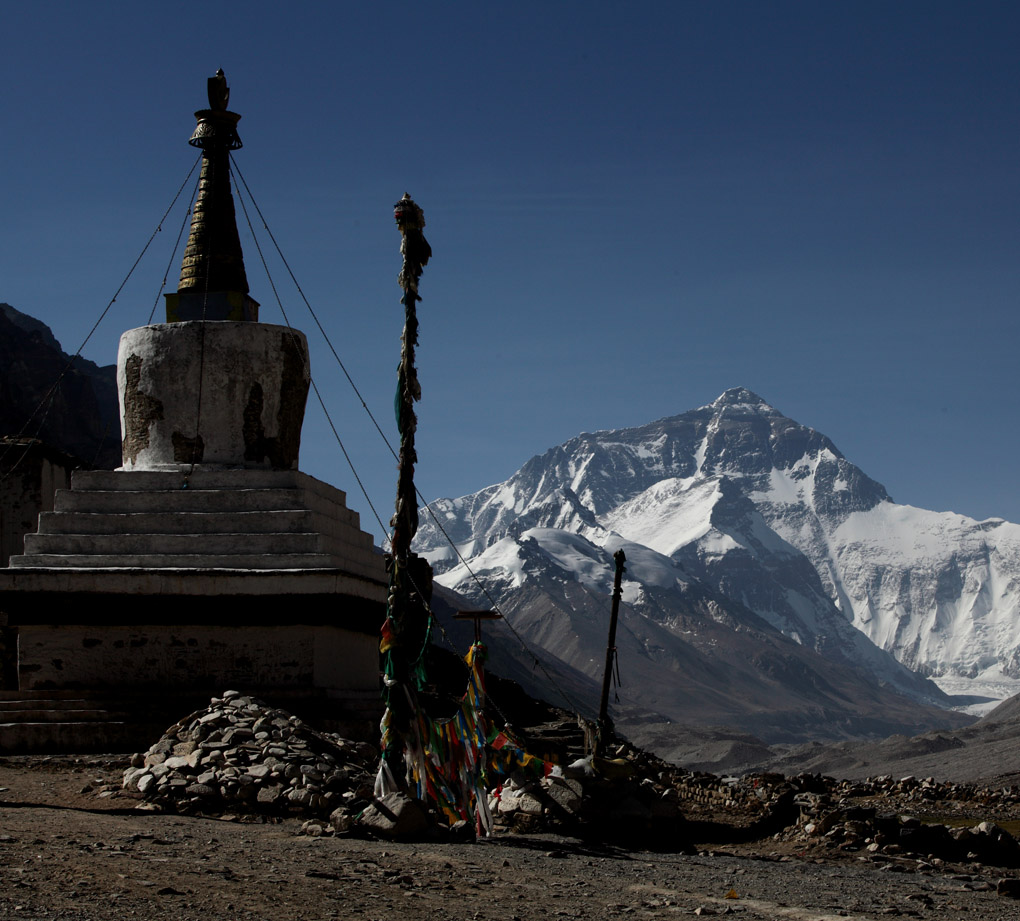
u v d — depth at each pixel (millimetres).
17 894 14352
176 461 33094
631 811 26281
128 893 15023
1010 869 26219
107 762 27109
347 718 30484
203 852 18359
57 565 30719
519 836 25016
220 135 35750
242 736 24453
